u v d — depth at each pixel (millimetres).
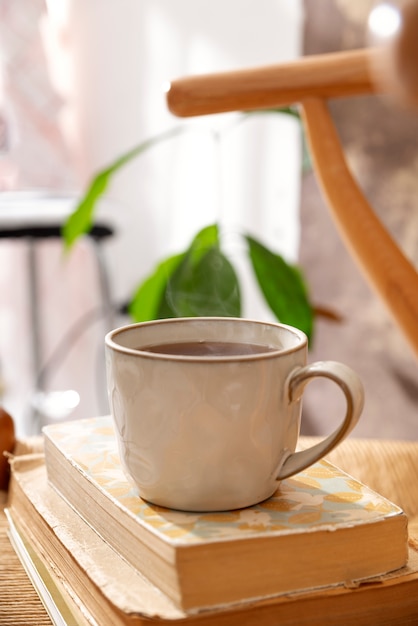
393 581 597
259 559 574
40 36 3260
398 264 772
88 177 3371
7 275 3371
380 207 1459
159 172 2848
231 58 2281
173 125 2682
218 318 660
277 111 1426
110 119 3152
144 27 2805
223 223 2352
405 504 759
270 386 594
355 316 1590
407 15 542
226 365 585
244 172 2232
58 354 3436
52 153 3338
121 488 632
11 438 810
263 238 2162
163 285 1168
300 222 1682
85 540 638
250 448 596
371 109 1441
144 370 593
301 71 822
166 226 2852
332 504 614
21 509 732
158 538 574
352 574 594
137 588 583
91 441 701
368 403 1587
